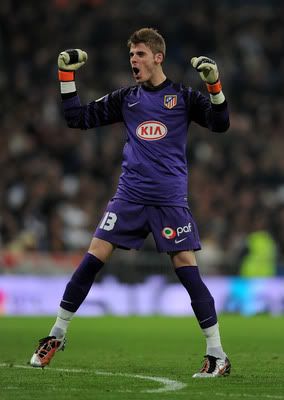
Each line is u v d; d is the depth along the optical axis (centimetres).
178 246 2428
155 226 2434
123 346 3797
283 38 10025
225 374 2444
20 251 6762
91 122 2511
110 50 9600
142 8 10106
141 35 2434
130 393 2067
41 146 8544
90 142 8669
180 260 2444
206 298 2430
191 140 8788
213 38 9812
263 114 9400
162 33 9744
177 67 9475
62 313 2488
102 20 9800
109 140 8700
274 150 8944
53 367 2691
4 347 3622
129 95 2478
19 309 6450
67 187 8050
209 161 8669
